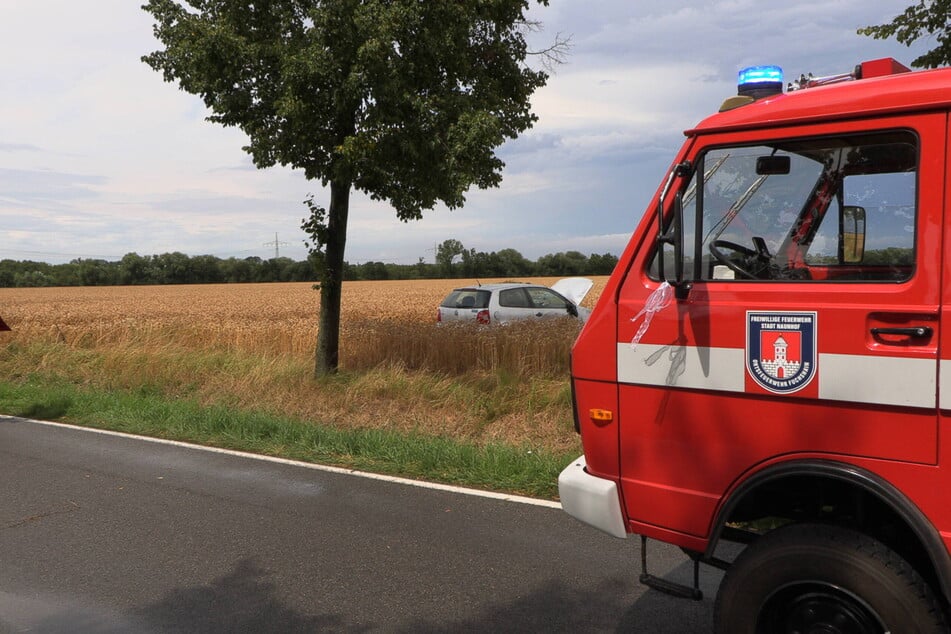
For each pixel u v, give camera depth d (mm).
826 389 2656
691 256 3035
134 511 5691
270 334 14695
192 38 9133
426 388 9766
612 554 4676
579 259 89188
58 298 50719
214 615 3887
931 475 2461
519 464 6617
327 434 8008
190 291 63375
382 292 43625
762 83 3328
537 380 9516
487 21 9781
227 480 6582
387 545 4887
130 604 4027
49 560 4688
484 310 13922
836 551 2590
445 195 9672
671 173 3049
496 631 3674
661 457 3111
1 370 13992
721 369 2902
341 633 3676
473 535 5059
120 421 9297
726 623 2875
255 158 9742
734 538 3467
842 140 2723
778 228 2871
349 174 9383
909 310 2492
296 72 8812
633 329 3164
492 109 9805
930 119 2523
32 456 7594
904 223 2598
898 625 2488
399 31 8711
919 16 7109
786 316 2738
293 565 4562
